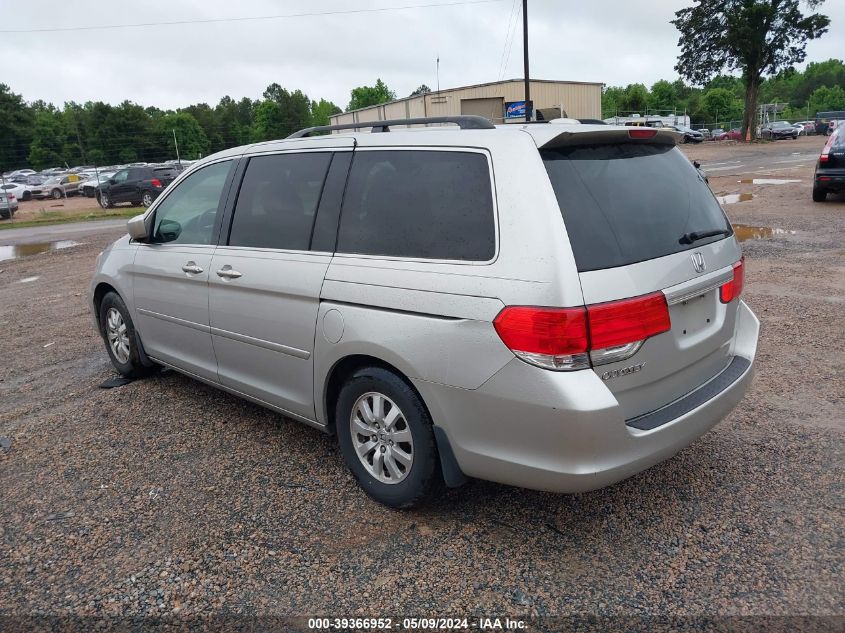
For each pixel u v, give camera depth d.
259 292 3.80
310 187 3.69
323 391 3.55
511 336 2.68
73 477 3.86
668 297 2.87
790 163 25.70
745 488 3.46
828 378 4.80
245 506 3.48
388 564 2.97
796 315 6.35
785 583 2.74
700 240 3.22
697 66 50.53
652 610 2.63
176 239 4.64
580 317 2.59
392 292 3.08
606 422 2.62
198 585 2.88
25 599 2.82
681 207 3.21
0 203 24.05
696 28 49.03
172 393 5.16
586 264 2.66
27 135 80.38
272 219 3.87
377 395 3.30
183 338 4.59
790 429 4.07
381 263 3.18
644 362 2.83
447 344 2.88
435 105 37.41
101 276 5.35
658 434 2.82
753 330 3.70
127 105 79.00
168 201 4.77
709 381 3.29
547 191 2.74
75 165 81.62
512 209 2.78
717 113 85.31
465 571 2.91
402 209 3.21
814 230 10.68
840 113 69.06
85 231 19.16
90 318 7.83
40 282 10.68
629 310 2.71
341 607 2.72
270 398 3.97
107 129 77.50
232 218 4.14
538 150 2.84
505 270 2.74
